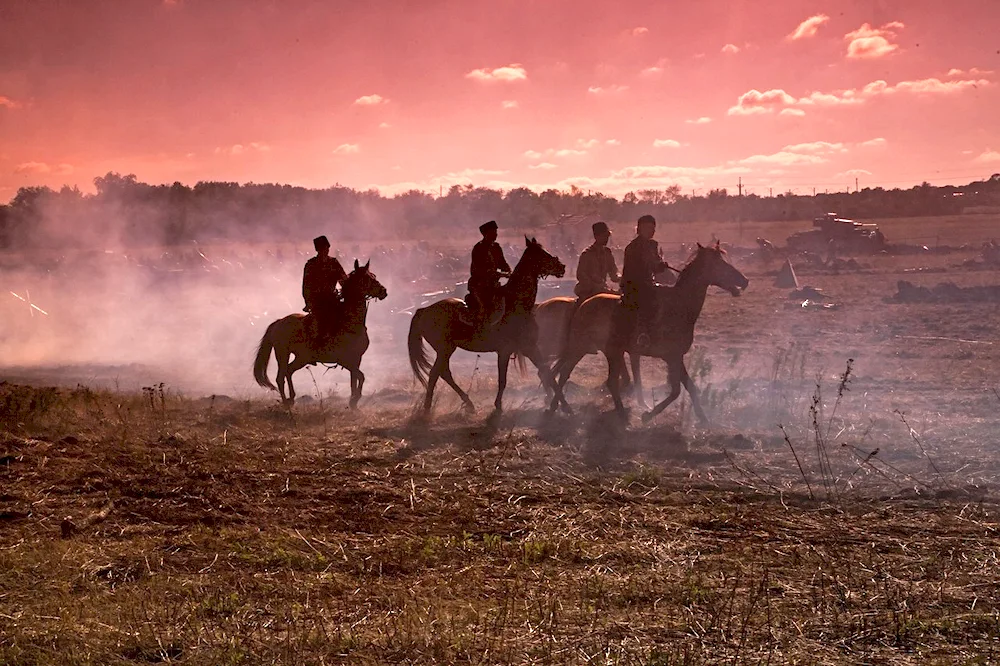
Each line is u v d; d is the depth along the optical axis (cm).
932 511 985
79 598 733
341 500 1030
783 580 785
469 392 1783
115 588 763
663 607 725
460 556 848
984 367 1988
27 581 771
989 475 1107
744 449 1249
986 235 9294
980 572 801
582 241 8275
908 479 1096
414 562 831
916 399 1606
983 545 873
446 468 1160
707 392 1566
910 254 6888
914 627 686
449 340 1517
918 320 2950
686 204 18375
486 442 1301
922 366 2017
